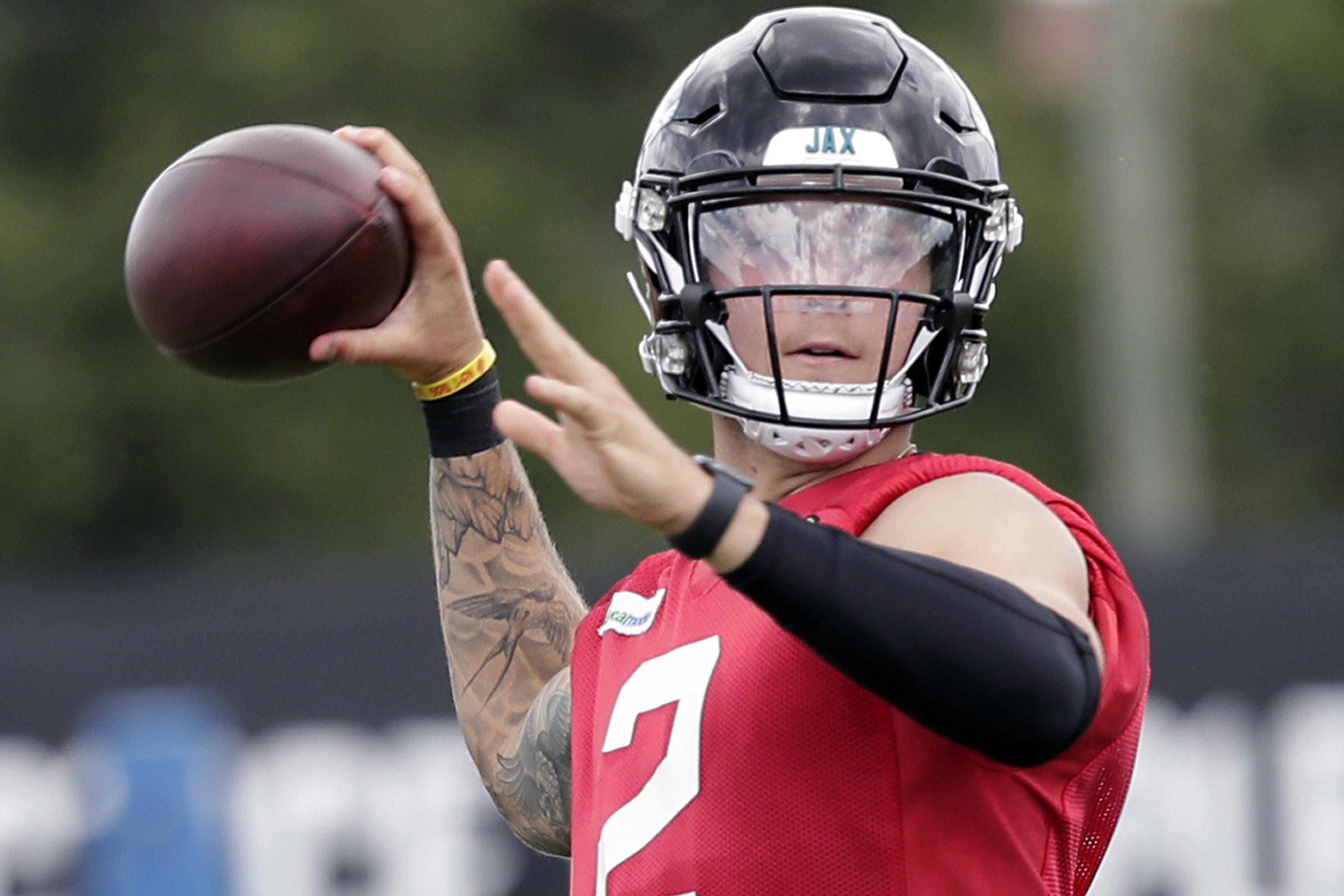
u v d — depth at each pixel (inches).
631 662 367.9
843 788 326.3
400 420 2492.6
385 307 391.5
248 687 959.0
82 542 2479.1
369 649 958.4
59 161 2657.5
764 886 330.3
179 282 372.8
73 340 2493.8
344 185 377.4
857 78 360.2
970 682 291.0
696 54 2817.4
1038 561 320.5
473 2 2719.0
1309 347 2741.1
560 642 443.8
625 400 290.0
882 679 292.4
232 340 375.6
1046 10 2847.0
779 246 357.1
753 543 290.8
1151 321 1802.4
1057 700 295.3
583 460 290.8
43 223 2534.5
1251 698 904.9
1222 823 893.8
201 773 953.5
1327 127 2805.1
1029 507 331.6
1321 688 901.8
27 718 961.5
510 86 2733.8
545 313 288.5
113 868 948.0
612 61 2800.2
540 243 2593.5
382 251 380.2
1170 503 1800.0
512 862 934.4
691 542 291.6
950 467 345.7
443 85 2694.4
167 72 2659.9
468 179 2586.1
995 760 301.4
